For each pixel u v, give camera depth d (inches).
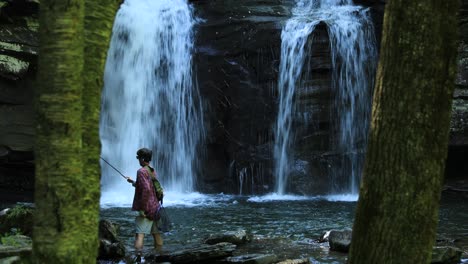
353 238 142.9
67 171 108.3
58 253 108.1
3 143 635.5
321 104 733.3
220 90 753.0
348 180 727.1
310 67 734.5
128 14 775.7
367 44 753.6
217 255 315.6
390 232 135.3
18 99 653.3
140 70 776.3
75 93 108.9
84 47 114.7
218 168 758.5
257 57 741.9
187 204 609.9
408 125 133.6
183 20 789.9
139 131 766.5
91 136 115.7
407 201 134.2
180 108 772.6
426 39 132.7
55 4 107.1
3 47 631.8
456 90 673.6
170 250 328.2
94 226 114.3
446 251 307.7
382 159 136.5
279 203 623.8
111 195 677.9
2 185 658.2
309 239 391.9
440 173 136.3
